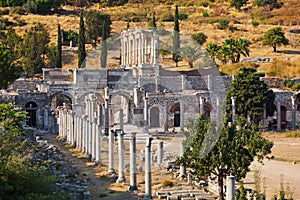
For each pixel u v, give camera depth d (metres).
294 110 96.25
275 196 36.16
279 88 108.94
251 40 156.62
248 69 93.75
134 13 195.75
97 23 157.50
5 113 37.56
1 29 167.00
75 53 145.50
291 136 86.25
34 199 27.00
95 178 51.59
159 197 44.06
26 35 140.00
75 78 99.62
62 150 70.06
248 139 42.53
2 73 30.45
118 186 48.19
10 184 28.08
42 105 96.94
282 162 62.41
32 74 129.00
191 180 49.66
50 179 30.14
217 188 44.81
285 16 186.75
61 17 188.88
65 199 30.77
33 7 193.62
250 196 36.91
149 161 43.47
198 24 178.25
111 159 53.66
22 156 31.72
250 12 197.88
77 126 71.44
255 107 90.50
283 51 143.62
